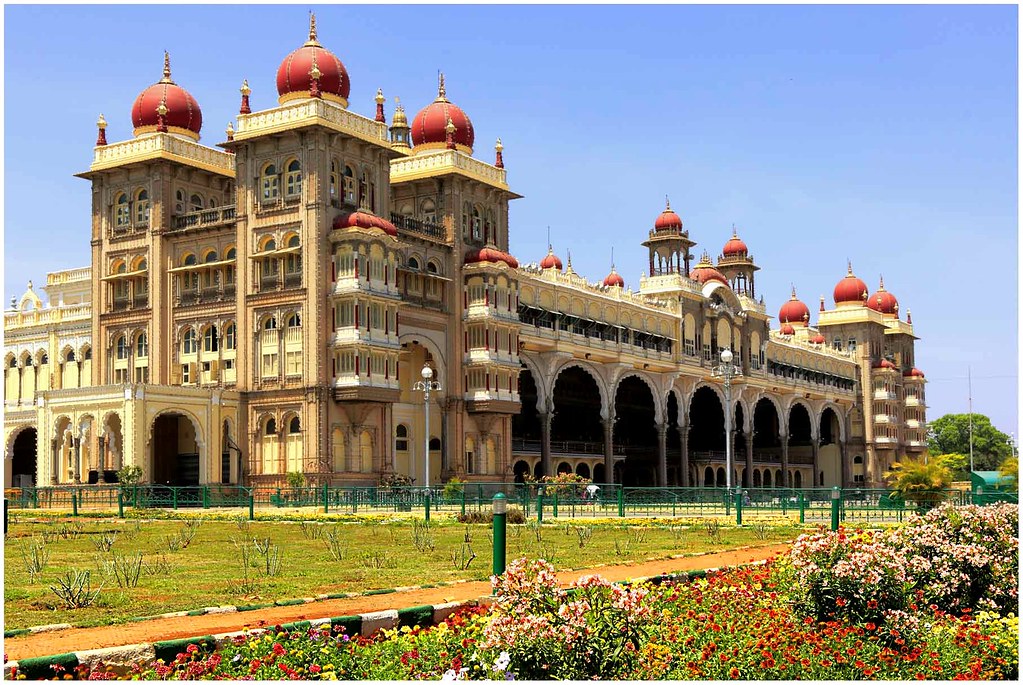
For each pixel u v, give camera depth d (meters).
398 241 64.81
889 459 129.50
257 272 64.31
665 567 25.47
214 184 72.69
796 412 126.81
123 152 70.44
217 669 13.20
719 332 99.25
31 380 79.12
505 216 76.94
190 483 65.94
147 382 68.75
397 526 40.84
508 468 72.88
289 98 64.25
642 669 13.55
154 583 22.12
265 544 31.22
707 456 107.12
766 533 37.41
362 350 61.59
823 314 131.50
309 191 62.50
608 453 83.75
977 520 19.83
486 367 70.06
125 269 70.94
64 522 42.34
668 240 96.25
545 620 12.99
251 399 63.78
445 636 15.09
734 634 16.19
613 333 84.25
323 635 14.53
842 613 17.00
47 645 14.95
